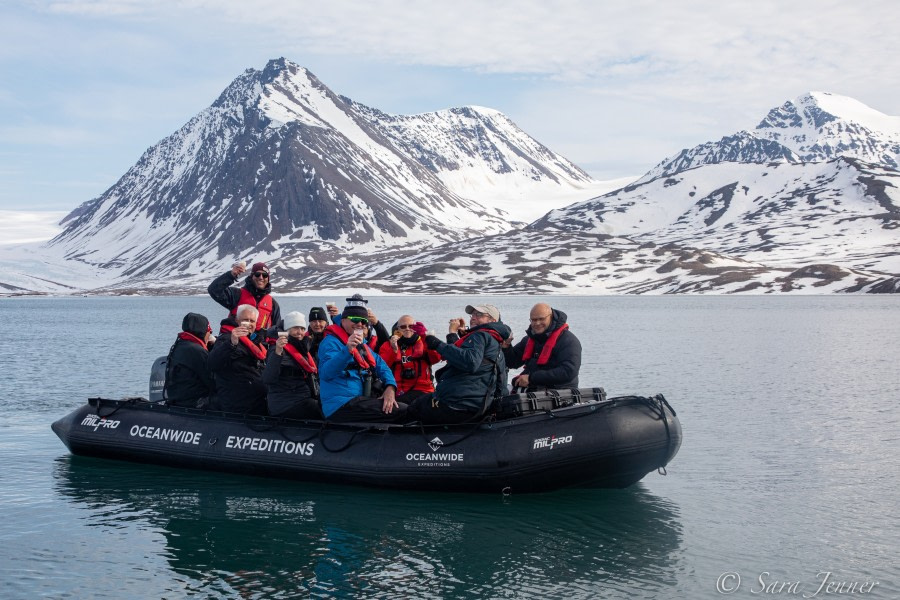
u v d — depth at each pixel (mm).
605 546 11445
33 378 30984
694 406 23500
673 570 10562
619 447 13188
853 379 30078
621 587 10055
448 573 10516
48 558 11023
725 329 66000
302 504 13445
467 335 13641
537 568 10672
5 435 19250
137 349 47281
